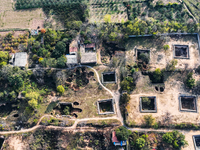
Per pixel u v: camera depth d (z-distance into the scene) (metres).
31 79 66.31
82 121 61.97
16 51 67.75
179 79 66.31
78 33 69.94
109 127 61.75
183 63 67.69
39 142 60.72
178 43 70.19
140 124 61.34
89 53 67.19
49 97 64.81
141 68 67.56
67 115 63.00
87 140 60.84
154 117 62.47
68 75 67.06
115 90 65.31
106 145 60.06
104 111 64.81
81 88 66.31
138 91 65.31
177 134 58.00
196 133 61.28
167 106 63.69
